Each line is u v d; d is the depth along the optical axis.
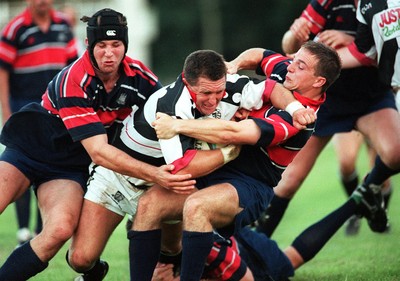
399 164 24.50
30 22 33.56
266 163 20.38
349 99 25.77
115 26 19.77
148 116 19.92
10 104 34.16
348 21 25.09
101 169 21.06
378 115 25.52
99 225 20.94
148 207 19.69
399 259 25.91
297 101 19.69
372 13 23.09
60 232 20.17
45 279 25.30
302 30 25.69
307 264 26.88
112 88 20.67
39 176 21.83
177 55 126.75
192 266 18.88
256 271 23.16
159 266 22.33
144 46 97.38
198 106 19.03
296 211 38.31
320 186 44.94
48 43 33.84
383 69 23.47
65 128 21.31
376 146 25.12
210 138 18.95
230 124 19.00
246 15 126.88
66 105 20.11
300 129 19.50
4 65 33.31
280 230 33.72
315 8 25.47
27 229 30.95
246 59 21.50
